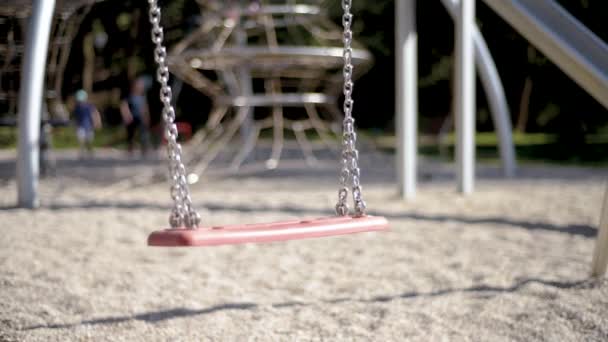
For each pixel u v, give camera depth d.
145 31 16.59
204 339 2.87
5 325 3.00
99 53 19.38
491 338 2.84
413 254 4.38
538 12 3.74
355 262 4.22
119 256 4.25
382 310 3.22
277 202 6.54
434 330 2.94
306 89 11.30
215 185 8.38
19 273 3.76
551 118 21.84
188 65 8.83
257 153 13.76
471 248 4.51
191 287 3.63
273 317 3.15
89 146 14.17
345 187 2.96
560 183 8.23
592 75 3.47
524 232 5.00
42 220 5.27
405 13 6.63
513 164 9.39
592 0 11.27
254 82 20.05
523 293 3.34
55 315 3.14
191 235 2.31
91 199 6.78
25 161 5.89
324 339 2.86
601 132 22.59
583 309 3.05
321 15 9.35
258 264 4.19
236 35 10.20
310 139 20.50
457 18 6.87
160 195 7.33
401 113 6.77
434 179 9.09
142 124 14.50
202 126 22.11
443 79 21.98
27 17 6.43
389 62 21.33
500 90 9.31
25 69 5.81
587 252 4.30
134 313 3.20
